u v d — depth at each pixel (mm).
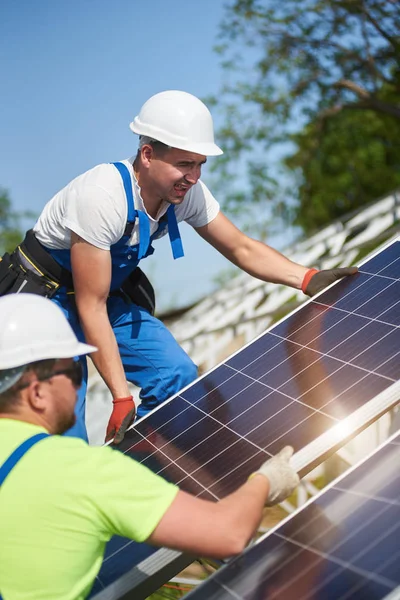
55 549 2152
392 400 2744
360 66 21734
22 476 2168
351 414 2730
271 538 2455
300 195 22531
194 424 3260
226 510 2223
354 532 2256
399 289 3443
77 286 3547
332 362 3174
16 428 2260
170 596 4789
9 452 2205
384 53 21422
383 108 21438
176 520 2145
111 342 3543
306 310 3768
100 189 3443
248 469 2729
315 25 21297
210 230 3994
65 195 3627
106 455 2221
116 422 3482
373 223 11820
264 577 2252
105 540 2244
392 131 22531
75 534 2150
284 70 21781
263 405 3123
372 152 22234
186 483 2850
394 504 2273
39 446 2205
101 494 2139
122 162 3576
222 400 3330
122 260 3701
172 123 3387
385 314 3312
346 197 22672
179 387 3908
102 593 2486
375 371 2932
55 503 2139
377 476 2486
